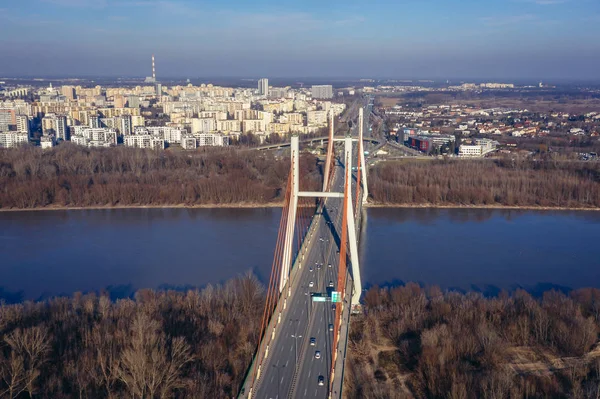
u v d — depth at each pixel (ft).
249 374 360.48
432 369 407.03
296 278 521.65
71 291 586.86
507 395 380.78
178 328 455.63
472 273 632.79
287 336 411.54
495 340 440.86
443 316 483.51
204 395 370.73
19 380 369.91
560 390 390.63
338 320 410.72
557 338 453.17
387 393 393.70
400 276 620.90
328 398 336.70
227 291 526.98
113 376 386.11
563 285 602.44
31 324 454.40
